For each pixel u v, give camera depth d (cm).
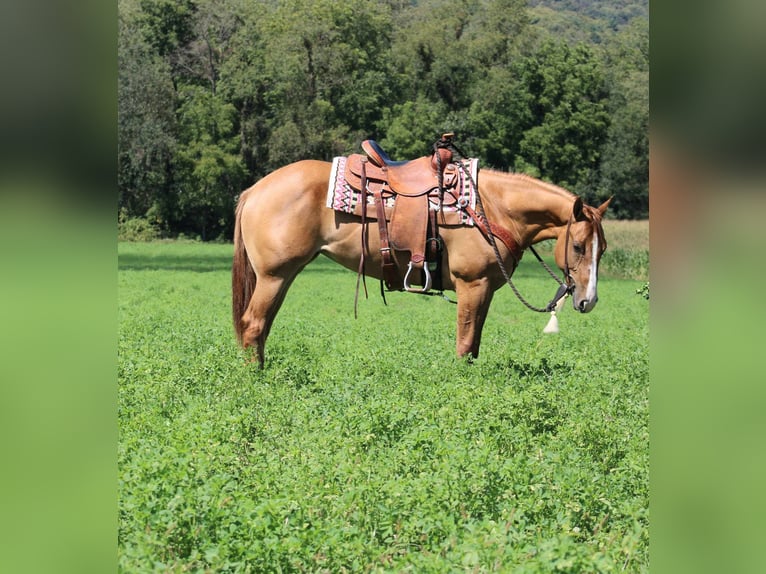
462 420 729
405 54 7075
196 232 6525
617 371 1049
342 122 6769
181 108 6381
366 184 1015
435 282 1041
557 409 797
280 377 926
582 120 6612
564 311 2131
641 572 455
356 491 541
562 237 1023
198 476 569
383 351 1151
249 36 6756
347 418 727
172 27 6675
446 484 548
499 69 6912
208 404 821
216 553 449
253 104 6650
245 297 1061
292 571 464
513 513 516
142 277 3109
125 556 454
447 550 479
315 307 2136
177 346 1182
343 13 6919
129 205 6228
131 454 609
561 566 434
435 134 6650
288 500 521
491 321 1817
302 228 1019
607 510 552
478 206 1008
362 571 471
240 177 6350
